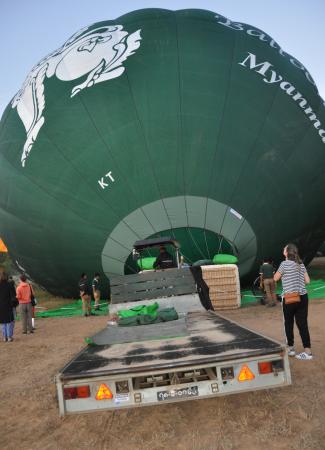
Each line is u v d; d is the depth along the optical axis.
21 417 5.09
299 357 6.17
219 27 17.64
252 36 17.89
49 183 15.93
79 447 4.09
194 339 4.62
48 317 15.88
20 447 4.22
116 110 15.51
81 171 15.45
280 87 16.48
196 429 4.19
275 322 9.88
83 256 16.06
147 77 15.86
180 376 3.81
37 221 16.47
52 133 16.03
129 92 15.70
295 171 16.00
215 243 15.52
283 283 6.36
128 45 16.75
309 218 17.03
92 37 17.69
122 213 15.14
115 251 15.41
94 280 16.11
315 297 13.92
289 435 3.82
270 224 15.80
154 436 4.13
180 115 15.26
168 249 15.13
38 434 4.51
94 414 4.90
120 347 4.68
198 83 15.73
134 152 15.11
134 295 7.32
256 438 3.83
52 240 16.48
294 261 6.35
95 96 15.88
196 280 8.17
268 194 15.53
